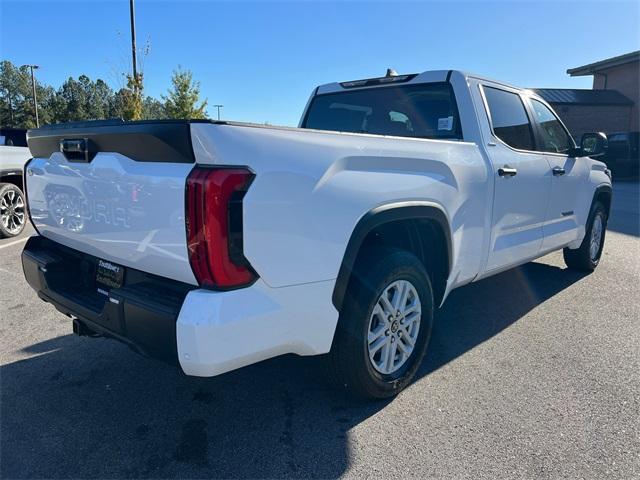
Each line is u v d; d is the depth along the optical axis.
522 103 4.46
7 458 2.50
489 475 2.39
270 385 3.23
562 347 3.82
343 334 2.71
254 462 2.48
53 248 3.28
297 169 2.30
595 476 2.38
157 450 2.57
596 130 28.02
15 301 4.83
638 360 3.59
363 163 2.64
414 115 4.06
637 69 28.20
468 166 3.43
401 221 3.06
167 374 3.38
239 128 2.15
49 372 3.40
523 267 6.24
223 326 2.10
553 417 2.87
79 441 2.64
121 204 2.43
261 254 2.19
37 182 3.17
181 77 24.77
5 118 95.75
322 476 2.38
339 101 4.64
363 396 2.93
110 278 2.78
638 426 2.78
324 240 2.43
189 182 2.08
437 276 3.41
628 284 5.48
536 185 4.32
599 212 5.92
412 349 3.18
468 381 3.29
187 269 2.19
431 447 2.60
